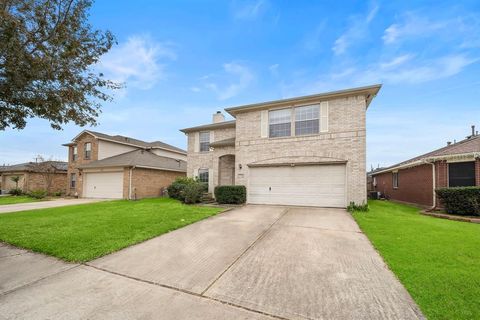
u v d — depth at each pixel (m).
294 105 11.93
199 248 5.09
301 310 2.78
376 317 2.60
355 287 3.28
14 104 5.20
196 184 13.48
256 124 12.72
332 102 11.09
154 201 14.59
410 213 9.88
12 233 6.26
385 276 3.61
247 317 2.67
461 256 4.28
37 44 4.74
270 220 7.89
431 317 2.54
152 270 4.02
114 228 6.68
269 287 3.35
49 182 22.98
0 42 4.16
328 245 5.17
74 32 5.25
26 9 4.55
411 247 4.82
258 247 5.10
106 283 3.57
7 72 4.36
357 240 5.54
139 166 17.36
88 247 5.09
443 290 3.07
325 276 3.65
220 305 2.92
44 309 2.87
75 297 3.16
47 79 5.05
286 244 5.28
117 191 17.72
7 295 3.23
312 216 8.57
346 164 10.62
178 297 3.13
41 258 4.64
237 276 3.72
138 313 2.76
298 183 11.50
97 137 20.75
